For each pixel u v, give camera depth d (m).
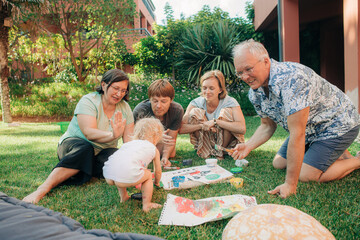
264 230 1.12
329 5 7.50
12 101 8.54
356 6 3.77
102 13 9.98
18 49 10.66
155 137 2.20
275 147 3.61
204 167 2.65
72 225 1.16
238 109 3.16
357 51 3.78
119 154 1.94
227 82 8.25
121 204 1.88
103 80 2.41
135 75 10.88
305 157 2.27
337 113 2.17
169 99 2.87
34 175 2.58
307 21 8.98
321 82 2.10
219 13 11.12
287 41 6.37
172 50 10.98
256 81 1.95
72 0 9.84
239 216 1.27
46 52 11.15
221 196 1.90
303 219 1.18
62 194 2.08
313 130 2.25
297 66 1.92
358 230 1.44
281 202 1.80
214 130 3.09
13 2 7.48
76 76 11.22
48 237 1.00
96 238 1.02
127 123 2.70
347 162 2.26
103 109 2.54
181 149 3.77
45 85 9.79
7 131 5.83
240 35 9.98
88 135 2.36
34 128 6.25
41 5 8.18
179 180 2.28
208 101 3.19
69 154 2.19
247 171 2.59
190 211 1.67
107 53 11.18
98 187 2.24
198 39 8.39
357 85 3.79
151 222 1.61
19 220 1.11
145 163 1.95
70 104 8.45
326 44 9.14
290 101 1.81
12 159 3.24
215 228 1.53
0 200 1.39
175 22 10.78
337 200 1.82
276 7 7.26
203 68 8.41
